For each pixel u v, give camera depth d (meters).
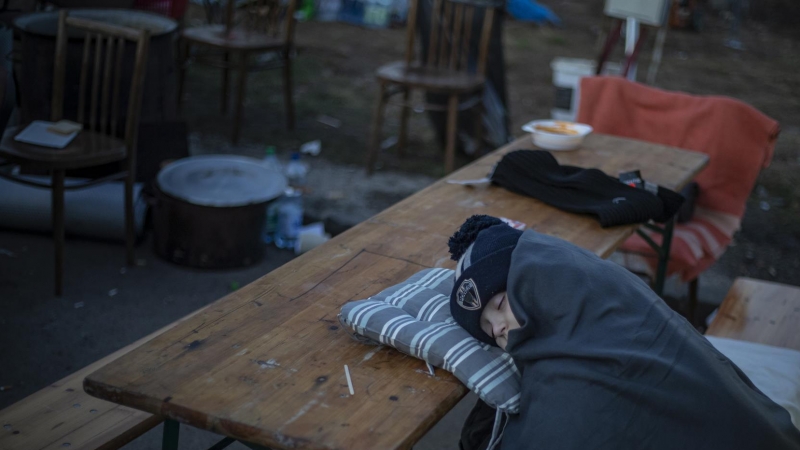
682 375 1.58
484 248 1.75
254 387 1.54
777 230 4.98
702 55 10.11
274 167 4.58
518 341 1.64
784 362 2.43
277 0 5.84
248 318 1.80
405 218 2.49
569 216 2.58
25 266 3.86
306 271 2.06
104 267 3.94
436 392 1.59
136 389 1.50
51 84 4.13
